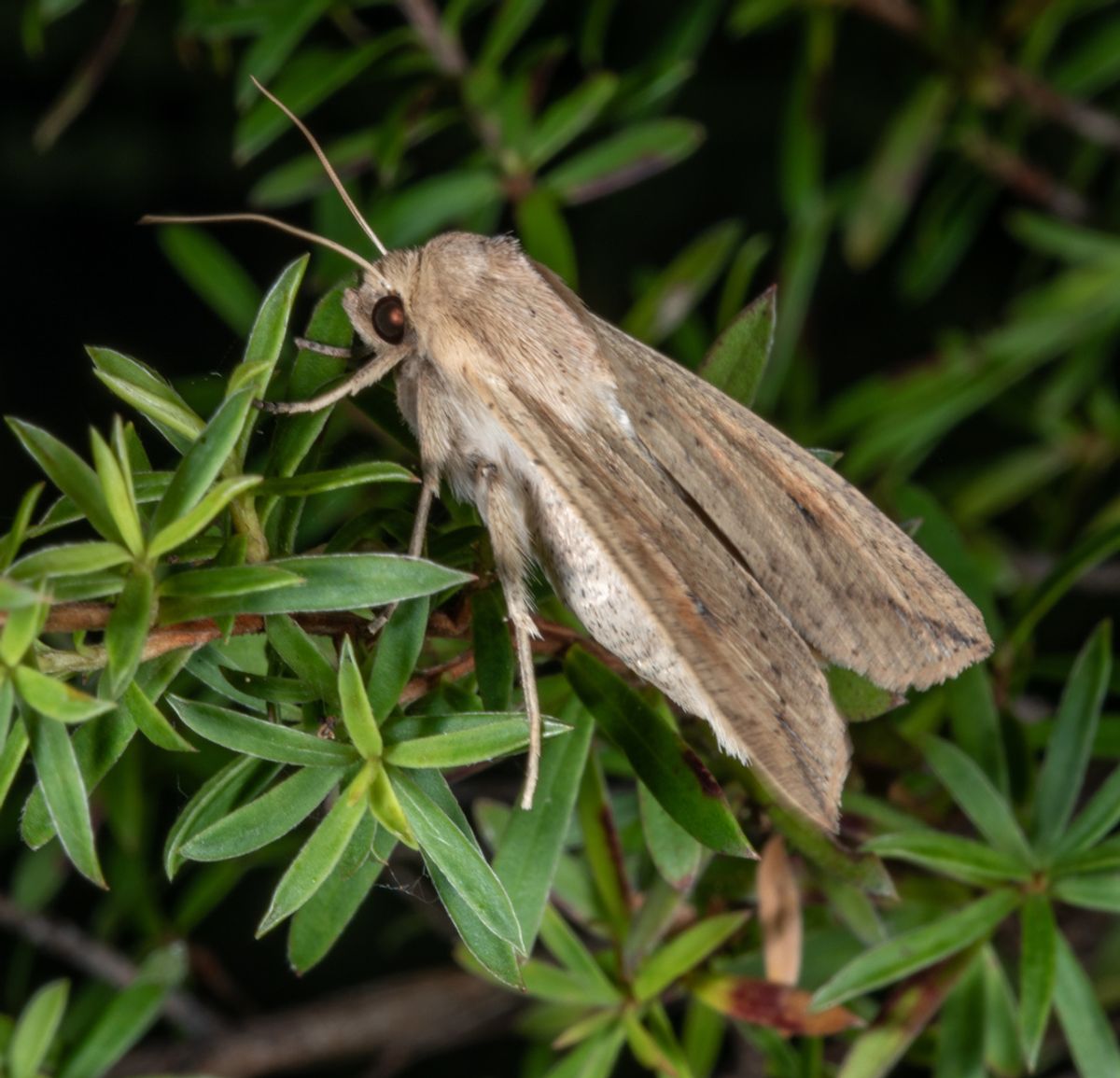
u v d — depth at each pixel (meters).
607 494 0.19
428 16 0.21
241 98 0.21
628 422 0.19
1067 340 0.22
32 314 0.31
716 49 0.31
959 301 0.31
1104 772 0.21
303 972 0.18
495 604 0.18
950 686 0.19
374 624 0.18
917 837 0.19
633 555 0.19
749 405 0.19
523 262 0.19
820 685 0.19
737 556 0.19
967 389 0.22
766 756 0.18
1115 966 0.21
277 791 0.18
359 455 0.19
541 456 0.19
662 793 0.18
